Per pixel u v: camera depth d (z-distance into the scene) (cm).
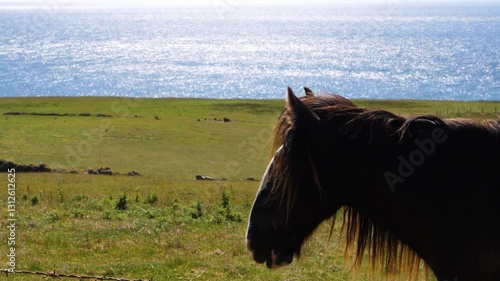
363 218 462
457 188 429
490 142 438
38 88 11862
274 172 445
